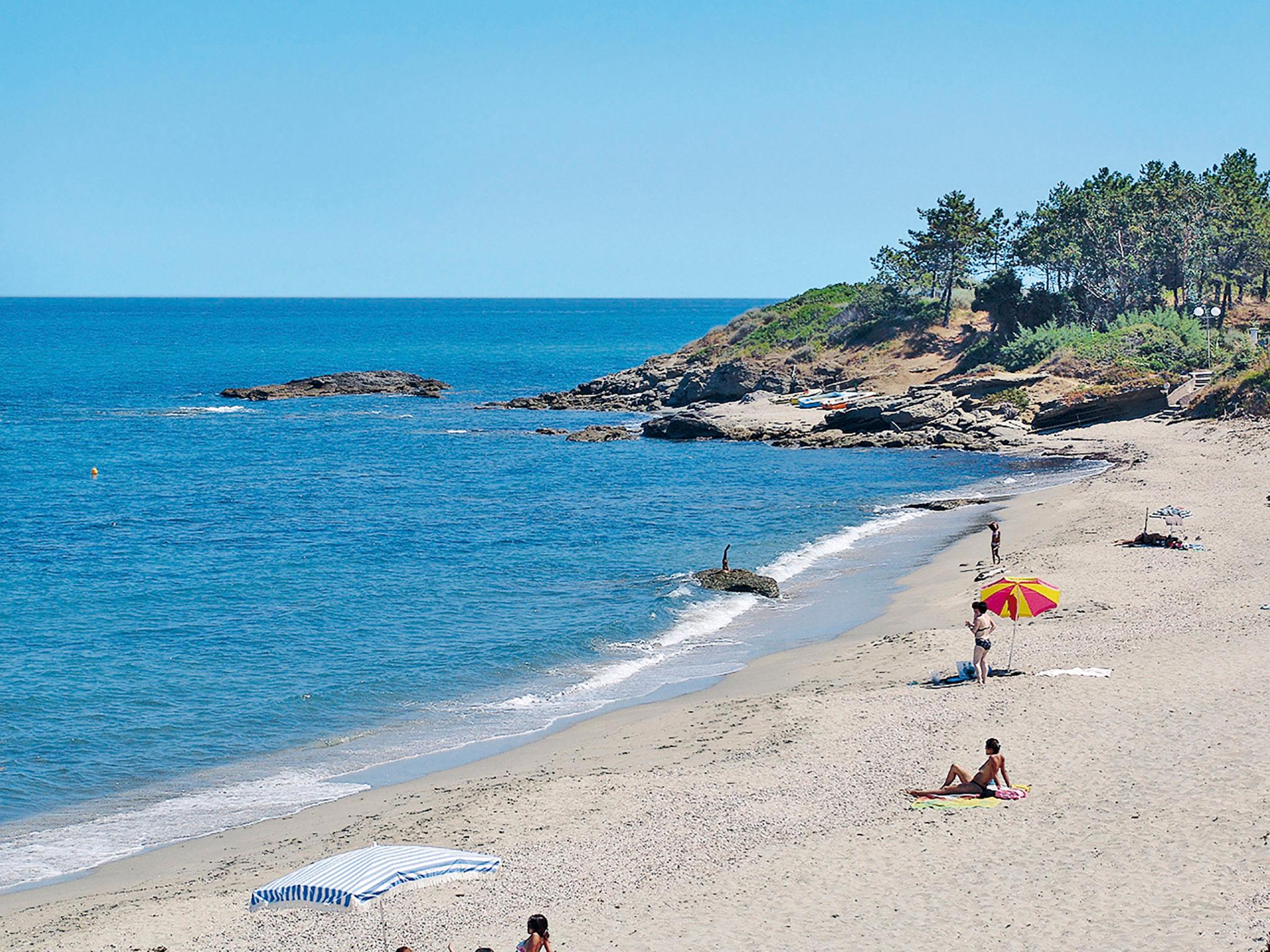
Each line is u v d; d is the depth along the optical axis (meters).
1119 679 29.58
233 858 23.73
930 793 23.31
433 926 18.89
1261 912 16.78
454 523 66.31
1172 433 87.25
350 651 40.72
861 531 61.25
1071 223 132.25
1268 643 31.67
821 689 33.06
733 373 126.44
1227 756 23.41
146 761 30.64
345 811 26.42
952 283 135.00
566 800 24.97
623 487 79.06
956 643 36.12
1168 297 148.25
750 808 23.58
